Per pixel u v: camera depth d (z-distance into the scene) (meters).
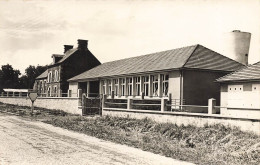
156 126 18.73
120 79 34.41
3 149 10.77
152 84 29.00
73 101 32.78
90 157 9.97
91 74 42.62
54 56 56.19
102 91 38.41
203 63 26.45
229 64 28.00
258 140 13.27
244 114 21.38
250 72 21.94
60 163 8.87
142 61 34.34
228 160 10.98
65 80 51.28
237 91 22.19
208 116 16.73
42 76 62.03
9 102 57.28
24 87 110.31
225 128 15.55
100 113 28.88
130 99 23.98
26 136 14.38
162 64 28.66
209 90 26.31
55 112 32.38
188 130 16.83
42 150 10.87
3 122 21.22
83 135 15.88
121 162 9.43
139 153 11.32
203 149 13.12
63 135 15.45
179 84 25.36
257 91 20.50
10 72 108.62
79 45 52.75
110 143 13.54
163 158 10.62
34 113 30.22
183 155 11.36
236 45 33.38
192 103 25.47
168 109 23.78
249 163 10.61
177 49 31.72
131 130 18.98
